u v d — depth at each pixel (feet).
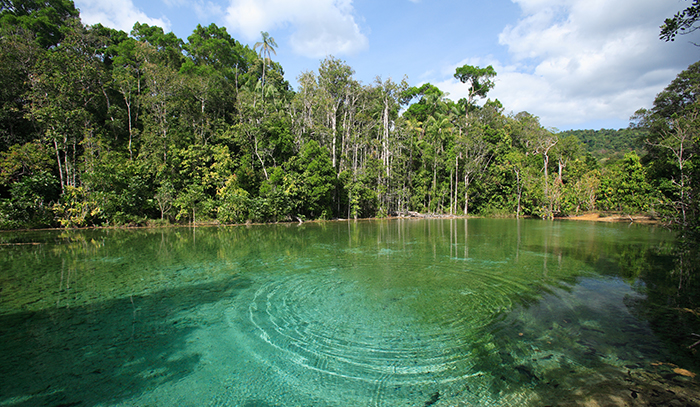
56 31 100.78
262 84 122.42
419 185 131.75
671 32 20.35
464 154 131.13
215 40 129.29
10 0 102.32
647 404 10.16
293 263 32.04
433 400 10.71
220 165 86.99
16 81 74.23
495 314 18.16
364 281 25.22
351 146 127.75
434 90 169.78
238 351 14.08
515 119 157.99
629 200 105.50
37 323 17.06
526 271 28.43
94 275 26.99
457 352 13.91
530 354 13.62
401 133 127.34
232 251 39.19
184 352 13.97
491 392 11.06
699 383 11.28
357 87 126.93
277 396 10.98
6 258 34.76
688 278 25.70
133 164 77.36
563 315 17.90
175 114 94.89
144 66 89.04
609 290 22.52
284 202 92.58
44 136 70.85
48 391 11.14
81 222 67.97
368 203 118.73
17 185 63.72
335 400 10.75
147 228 71.00
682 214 39.73
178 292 22.39
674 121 80.38
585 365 12.66
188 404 10.51
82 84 79.61
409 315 18.16
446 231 65.26
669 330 15.79
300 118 115.03
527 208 123.34
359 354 13.83
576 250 39.50
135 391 11.18
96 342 14.92
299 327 16.60
